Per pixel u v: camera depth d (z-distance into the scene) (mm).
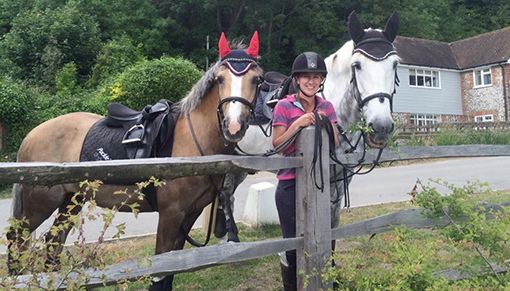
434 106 22250
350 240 4707
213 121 2684
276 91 3590
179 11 26062
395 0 28656
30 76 17672
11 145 10617
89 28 20047
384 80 2885
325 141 2145
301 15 28078
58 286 1474
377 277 1995
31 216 2998
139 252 4387
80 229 1468
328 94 3465
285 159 2098
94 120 3305
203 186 2586
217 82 2615
